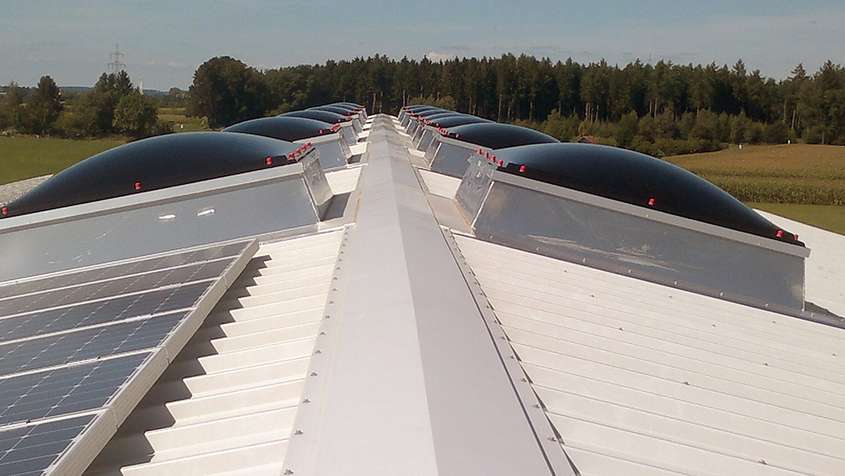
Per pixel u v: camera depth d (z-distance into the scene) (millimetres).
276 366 4309
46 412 3195
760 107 81938
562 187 7848
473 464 2895
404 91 99438
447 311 4719
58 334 4449
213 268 5844
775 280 7668
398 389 3510
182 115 114625
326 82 100312
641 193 7910
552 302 5914
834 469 3797
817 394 4938
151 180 8055
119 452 3684
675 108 82438
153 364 3727
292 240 7367
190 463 3422
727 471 3529
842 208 30203
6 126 72812
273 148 8836
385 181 10188
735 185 33438
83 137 73312
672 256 7684
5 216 7996
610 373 4562
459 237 7520
